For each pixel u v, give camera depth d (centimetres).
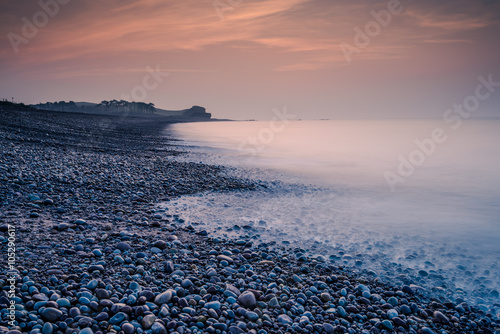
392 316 520
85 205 982
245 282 586
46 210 870
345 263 748
